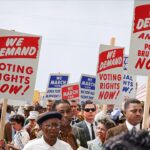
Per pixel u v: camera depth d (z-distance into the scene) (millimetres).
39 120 6188
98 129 8211
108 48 13164
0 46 8516
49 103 14258
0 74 8500
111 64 13141
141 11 8680
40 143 6180
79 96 18344
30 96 8516
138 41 8688
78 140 10000
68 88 18391
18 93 8516
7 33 8539
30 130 12266
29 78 8547
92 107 10336
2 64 8516
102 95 13102
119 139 2105
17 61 8539
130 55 8695
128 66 8711
